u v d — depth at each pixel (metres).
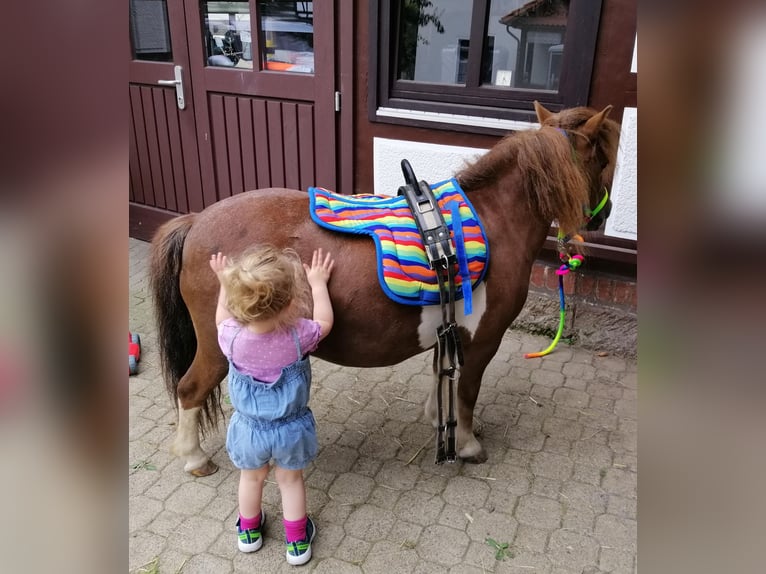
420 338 1.86
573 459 2.30
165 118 4.04
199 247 1.77
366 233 1.73
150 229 4.54
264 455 1.66
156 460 2.26
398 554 1.85
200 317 1.82
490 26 2.89
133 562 1.81
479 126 2.96
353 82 3.23
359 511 2.03
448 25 2.98
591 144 1.92
